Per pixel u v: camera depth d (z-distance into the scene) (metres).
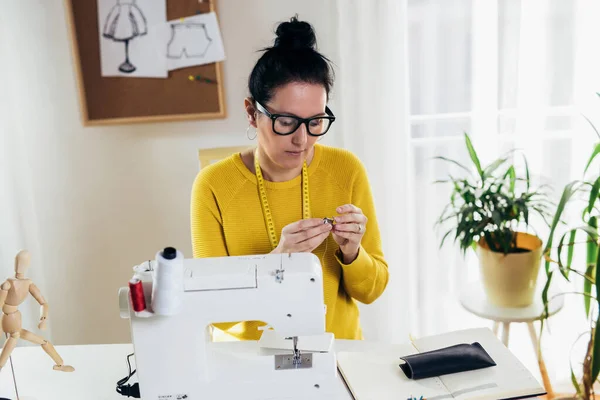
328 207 1.57
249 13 2.17
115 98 2.22
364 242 1.61
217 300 1.10
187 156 2.33
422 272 2.41
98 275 2.47
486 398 1.14
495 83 2.15
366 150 2.21
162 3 2.13
